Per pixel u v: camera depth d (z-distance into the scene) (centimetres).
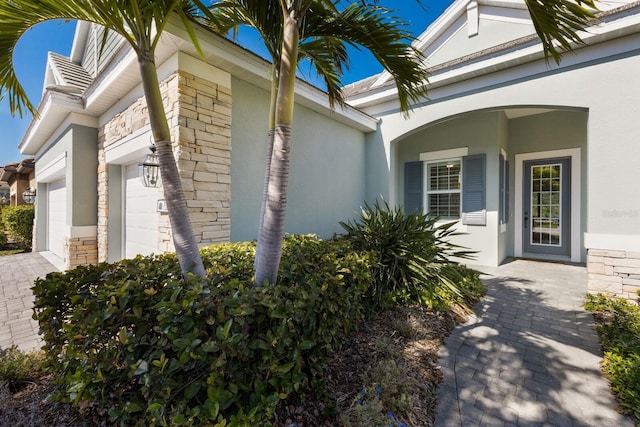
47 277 224
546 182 781
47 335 206
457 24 671
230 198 420
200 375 177
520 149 811
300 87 501
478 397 239
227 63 391
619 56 436
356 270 303
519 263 739
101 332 178
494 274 630
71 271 234
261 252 234
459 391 247
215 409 158
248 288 204
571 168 743
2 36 222
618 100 437
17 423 187
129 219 541
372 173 734
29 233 1109
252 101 455
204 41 355
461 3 656
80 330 177
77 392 171
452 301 424
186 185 362
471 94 573
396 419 205
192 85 372
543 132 777
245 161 445
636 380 239
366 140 743
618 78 437
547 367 279
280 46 285
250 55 404
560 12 223
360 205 724
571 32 232
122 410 175
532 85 508
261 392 182
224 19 318
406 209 872
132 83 438
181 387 172
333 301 228
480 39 639
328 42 341
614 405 228
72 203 572
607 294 441
